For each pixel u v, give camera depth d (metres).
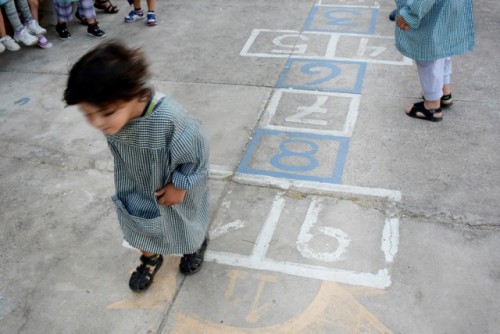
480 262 2.74
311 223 3.05
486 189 3.21
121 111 1.81
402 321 2.47
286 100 4.28
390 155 3.56
